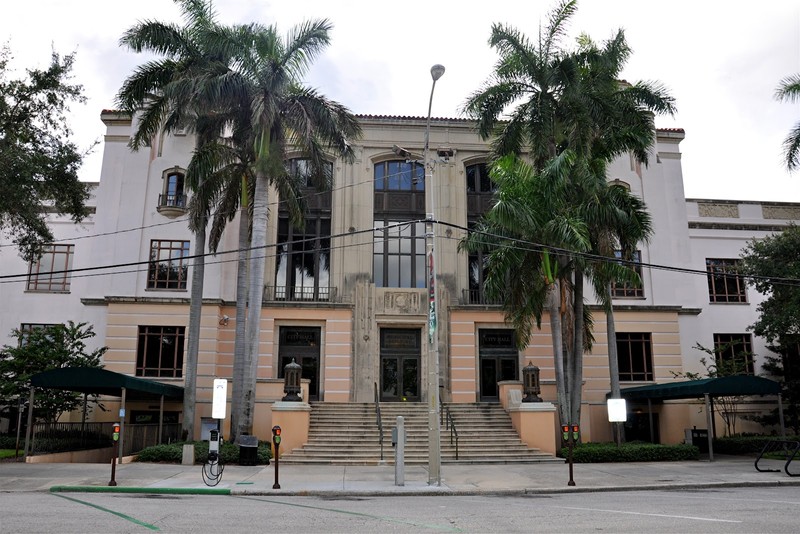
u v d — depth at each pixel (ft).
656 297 104.06
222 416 61.62
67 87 71.36
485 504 44.21
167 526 32.68
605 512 39.17
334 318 99.09
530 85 84.33
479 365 100.94
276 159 75.20
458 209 104.88
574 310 80.23
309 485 53.88
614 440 93.81
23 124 69.92
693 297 105.29
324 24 76.69
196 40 76.89
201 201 79.82
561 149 86.63
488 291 77.15
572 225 71.56
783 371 104.27
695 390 78.59
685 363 103.60
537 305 77.56
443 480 58.75
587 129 78.95
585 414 93.97
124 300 94.63
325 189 81.15
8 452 78.64
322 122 77.10
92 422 86.33
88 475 57.82
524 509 41.06
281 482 55.77
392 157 106.42
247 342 75.05
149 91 79.51
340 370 97.40
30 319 99.30
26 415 92.22
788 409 101.45
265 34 76.33
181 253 98.58
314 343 99.50
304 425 77.82
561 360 79.61
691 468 68.90
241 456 69.62
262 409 87.35
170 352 94.43
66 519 34.47
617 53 83.87
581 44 86.38
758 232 113.29
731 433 100.12
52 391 82.64
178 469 63.41
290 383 80.28
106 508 39.55
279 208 103.91
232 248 98.27
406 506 42.88
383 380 100.12
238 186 82.48
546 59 83.10
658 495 49.88
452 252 103.04
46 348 85.30
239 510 39.63
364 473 63.93
